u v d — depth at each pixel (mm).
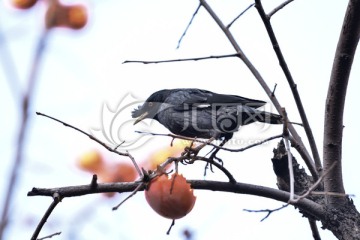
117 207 6766
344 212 9070
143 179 8070
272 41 9266
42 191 7934
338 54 8844
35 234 7762
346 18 8609
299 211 9789
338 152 9164
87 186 8078
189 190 8055
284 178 9898
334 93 9039
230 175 8898
